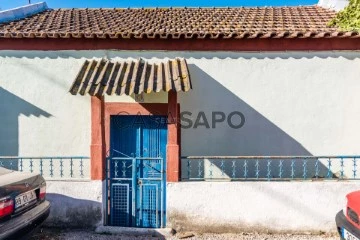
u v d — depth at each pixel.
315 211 5.51
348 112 6.52
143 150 6.34
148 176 6.11
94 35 6.52
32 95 6.82
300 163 6.57
